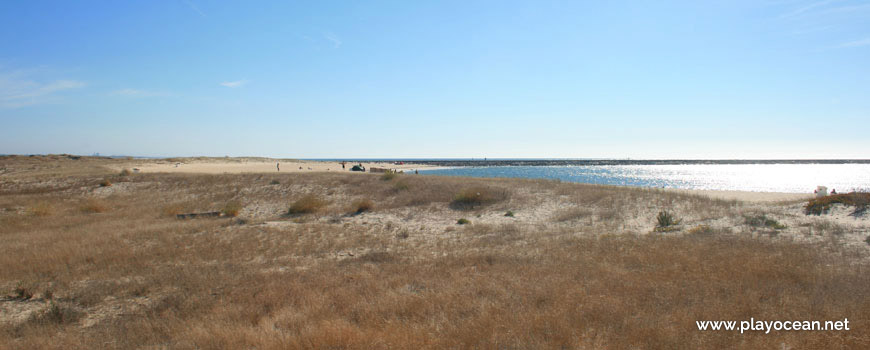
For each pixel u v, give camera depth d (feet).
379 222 62.85
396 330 19.27
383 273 30.73
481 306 21.79
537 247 38.58
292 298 25.46
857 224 39.83
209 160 290.35
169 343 19.95
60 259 37.83
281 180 108.99
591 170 499.51
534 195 78.23
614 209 61.87
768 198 85.40
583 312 20.59
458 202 75.77
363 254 39.50
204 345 18.89
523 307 21.67
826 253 30.30
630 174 386.32
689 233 41.34
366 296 25.09
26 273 33.71
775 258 29.25
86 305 26.58
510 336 18.08
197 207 87.81
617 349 16.60
